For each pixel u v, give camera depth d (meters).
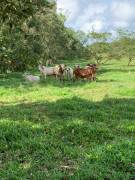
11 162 9.32
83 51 81.06
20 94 25.72
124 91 26.83
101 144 11.08
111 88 29.58
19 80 34.97
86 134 11.86
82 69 37.75
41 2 14.04
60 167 9.09
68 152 10.06
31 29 47.88
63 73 38.62
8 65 14.34
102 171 8.55
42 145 10.48
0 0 12.94
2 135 11.10
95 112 16.16
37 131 12.37
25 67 14.68
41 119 15.01
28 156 9.87
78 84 33.44
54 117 15.79
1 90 26.89
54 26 63.84
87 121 14.32
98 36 63.62
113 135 12.05
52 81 34.94
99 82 35.28
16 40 14.78
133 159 9.16
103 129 12.22
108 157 9.28
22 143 10.68
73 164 9.33
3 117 14.91
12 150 10.40
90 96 25.48
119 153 9.40
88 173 8.35
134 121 14.82
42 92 26.31
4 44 14.27
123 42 66.06
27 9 13.25
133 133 12.83
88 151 10.05
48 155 9.84
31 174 8.57
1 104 21.58
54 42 65.12
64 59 84.75
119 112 17.48
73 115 16.14
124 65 68.00
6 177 8.25
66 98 22.47
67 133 12.17
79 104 18.98
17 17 13.45
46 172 8.68
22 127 12.22
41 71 39.72
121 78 39.25
